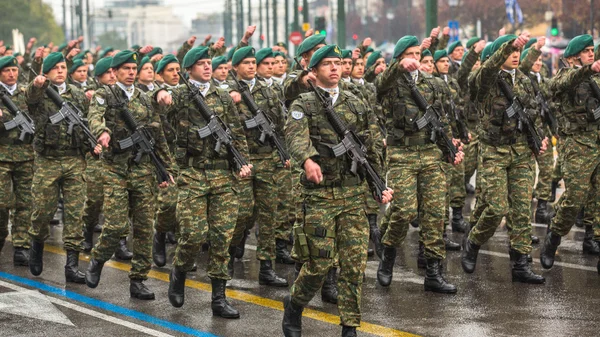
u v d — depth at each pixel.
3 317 14.79
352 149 12.33
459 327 13.76
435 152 15.63
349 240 12.43
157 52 24.55
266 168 16.77
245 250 20.00
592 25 76.62
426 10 35.66
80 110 17.64
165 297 15.94
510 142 16.45
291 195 18.09
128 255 19.36
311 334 13.55
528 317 14.25
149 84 19.77
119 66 15.36
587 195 17.52
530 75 21.02
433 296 15.66
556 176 24.84
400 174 15.56
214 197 14.40
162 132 15.56
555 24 61.34
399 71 15.11
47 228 17.30
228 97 14.62
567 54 17.53
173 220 17.02
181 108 14.28
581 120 17.11
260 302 15.55
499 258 18.61
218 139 14.23
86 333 13.84
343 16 59.53
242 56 17.17
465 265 17.31
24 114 17.92
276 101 17.39
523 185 16.55
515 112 16.33
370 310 14.81
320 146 12.31
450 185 21.30
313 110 12.29
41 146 16.95
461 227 21.95
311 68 12.62
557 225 17.27
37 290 16.55
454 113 16.61
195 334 13.65
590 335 13.30
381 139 12.73
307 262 12.48
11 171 18.12
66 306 15.39
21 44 53.25
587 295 15.58
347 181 12.38
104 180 15.55
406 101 15.47
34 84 16.55
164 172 15.45
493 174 16.48
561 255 18.88
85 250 20.05
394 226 15.73
